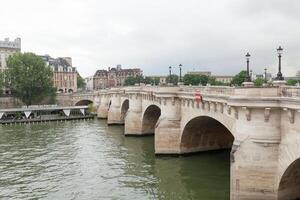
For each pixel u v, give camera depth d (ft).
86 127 291.38
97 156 176.45
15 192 124.88
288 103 89.51
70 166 158.51
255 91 97.35
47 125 309.01
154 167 151.02
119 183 132.05
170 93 167.12
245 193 99.50
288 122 92.17
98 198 117.19
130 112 239.71
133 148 194.80
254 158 98.02
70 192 123.75
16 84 433.89
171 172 142.20
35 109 365.81
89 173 146.41
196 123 161.79
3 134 255.50
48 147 201.77
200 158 162.81
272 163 96.37
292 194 97.25
